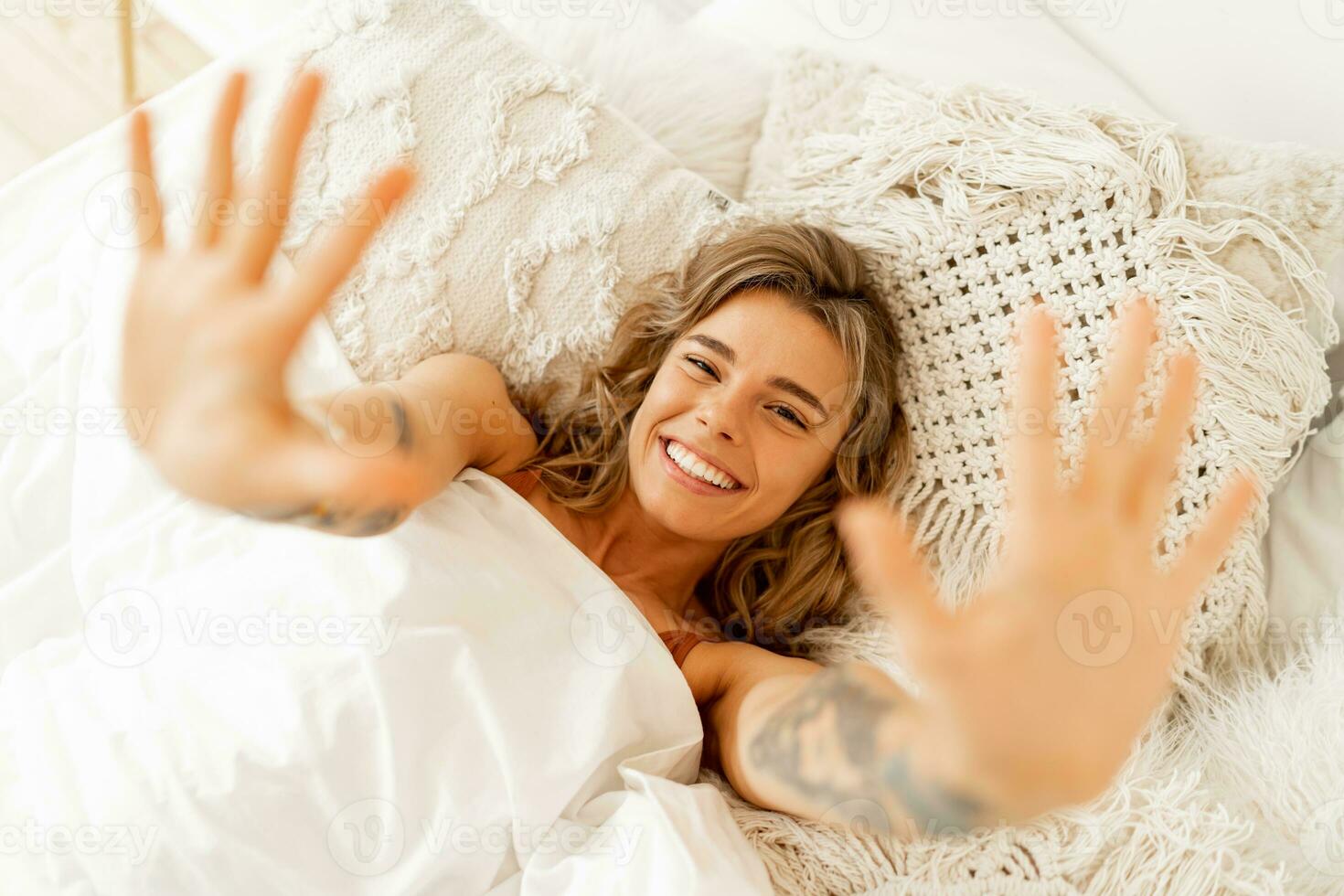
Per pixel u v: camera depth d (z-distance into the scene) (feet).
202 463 1.71
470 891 2.61
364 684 2.61
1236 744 2.93
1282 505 3.43
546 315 3.55
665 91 3.84
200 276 1.76
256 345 1.72
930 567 3.47
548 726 2.74
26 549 3.23
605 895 2.43
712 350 3.25
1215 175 3.31
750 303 3.30
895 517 3.50
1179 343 3.20
